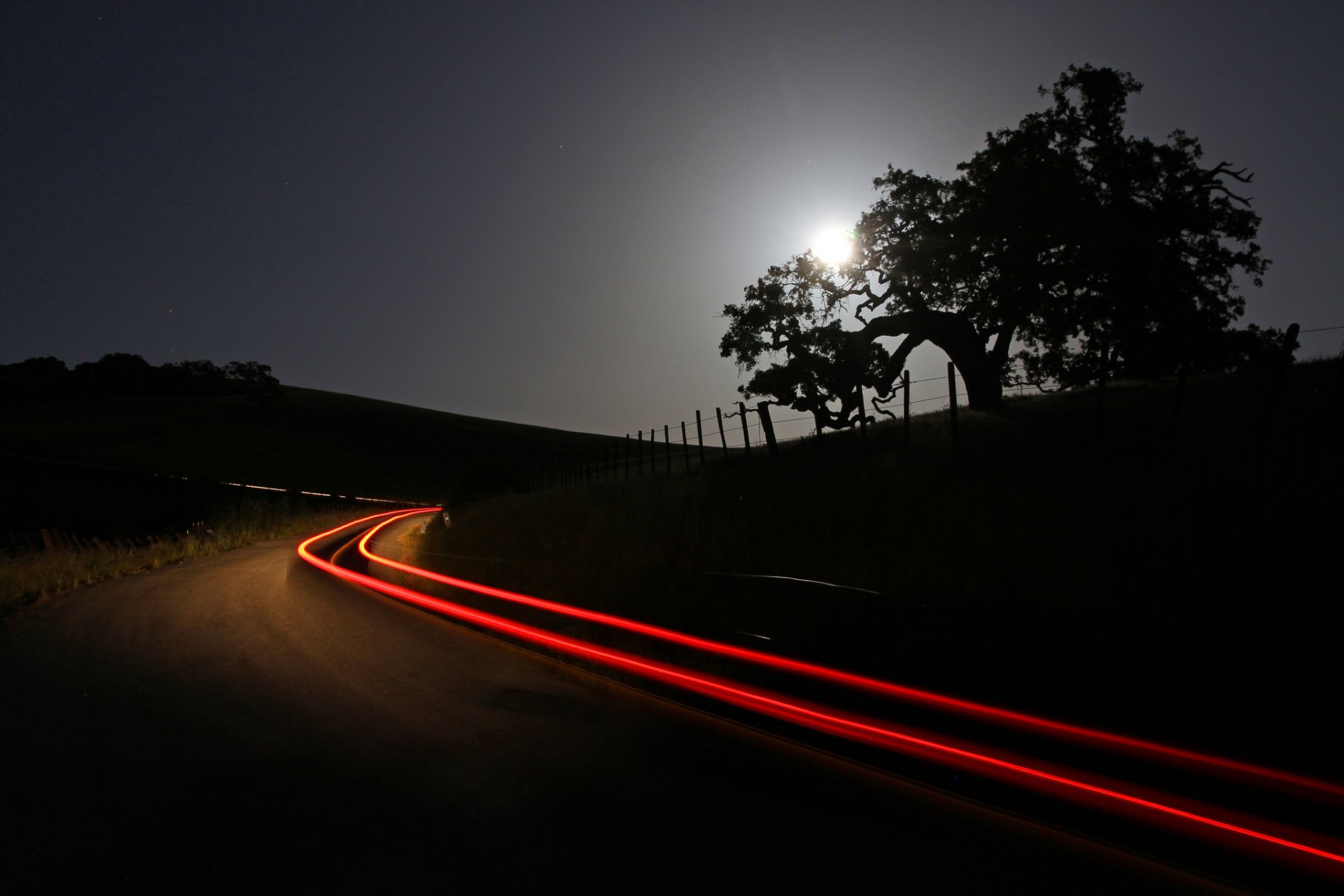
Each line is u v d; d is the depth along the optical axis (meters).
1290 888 4.07
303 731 7.02
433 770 5.95
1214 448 11.72
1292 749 5.42
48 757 6.28
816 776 5.78
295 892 4.09
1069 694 6.74
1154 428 14.45
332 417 125.50
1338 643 6.23
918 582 9.63
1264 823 4.81
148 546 30.95
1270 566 7.64
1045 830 4.80
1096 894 4.02
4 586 17.14
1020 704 6.88
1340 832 4.82
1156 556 8.48
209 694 8.41
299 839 4.73
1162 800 5.18
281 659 10.23
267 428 111.69
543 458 113.44
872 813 5.07
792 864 4.37
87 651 10.86
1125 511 9.85
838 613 9.41
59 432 91.56
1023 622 7.92
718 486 19.17
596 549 16.06
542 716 7.46
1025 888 4.07
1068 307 25.36
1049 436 15.83
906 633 8.53
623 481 27.11
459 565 22.31
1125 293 24.12
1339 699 5.70
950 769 5.89
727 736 6.80
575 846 4.62
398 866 4.38
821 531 12.44
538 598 14.88
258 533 38.69
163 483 58.22
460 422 136.38
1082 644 7.30
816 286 27.83
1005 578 8.94
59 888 4.14
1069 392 27.17
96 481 55.81
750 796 5.39
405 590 17.94
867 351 26.17
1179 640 6.88
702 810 5.14
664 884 4.14
